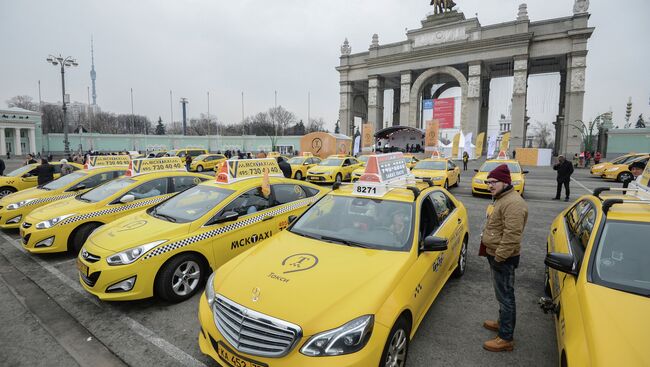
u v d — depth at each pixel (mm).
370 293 2744
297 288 2803
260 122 99500
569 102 39281
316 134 35406
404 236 3607
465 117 44344
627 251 2945
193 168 27391
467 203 12023
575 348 2348
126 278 4094
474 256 6305
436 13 47312
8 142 55406
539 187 17188
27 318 4168
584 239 3422
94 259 4230
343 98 55000
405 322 2967
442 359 3305
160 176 7344
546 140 77062
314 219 4203
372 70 50719
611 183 18656
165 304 4438
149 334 3785
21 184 11578
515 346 3521
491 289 4824
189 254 4562
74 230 6145
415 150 47000
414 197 4062
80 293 4805
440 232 4211
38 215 6258
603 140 41031
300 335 2436
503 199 3357
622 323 2324
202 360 3340
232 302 2779
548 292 4645
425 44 46656
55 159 42688
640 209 3338
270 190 5781
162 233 4461
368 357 2441
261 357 2486
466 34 43750
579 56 38625
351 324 2494
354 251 3430
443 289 4824
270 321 2533
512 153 39406
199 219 4781
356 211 4113
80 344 3637
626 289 2656
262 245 3750
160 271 4328
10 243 7164
